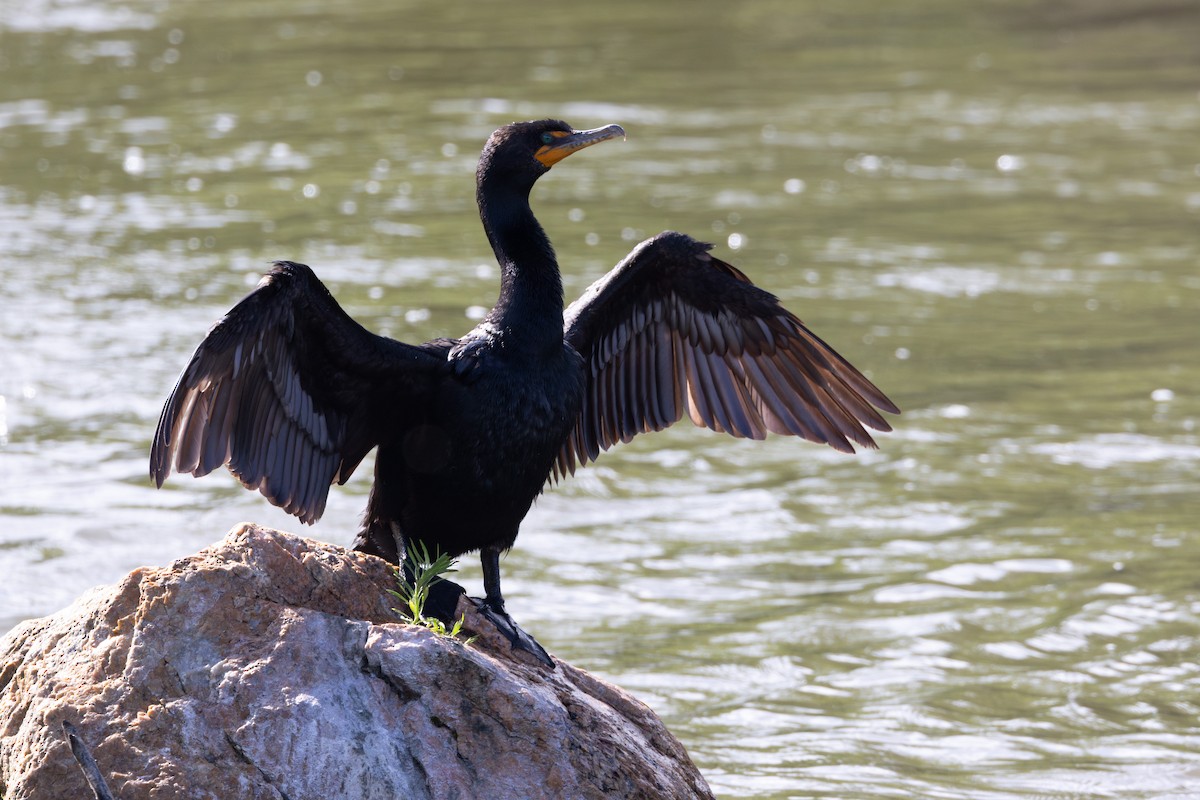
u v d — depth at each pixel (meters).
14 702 7.02
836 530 14.68
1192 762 10.51
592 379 8.89
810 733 10.91
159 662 6.78
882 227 25.02
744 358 8.85
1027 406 17.66
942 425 17.14
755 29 42.69
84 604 7.32
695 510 15.15
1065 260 23.44
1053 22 43.66
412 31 41.03
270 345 7.04
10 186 25.66
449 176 27.06
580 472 16.05
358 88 33.97
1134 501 15.22
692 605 13.11
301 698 6.68
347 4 45.09
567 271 21.50
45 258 21.77
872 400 8.56
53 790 6.54
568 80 35.34
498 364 7.62
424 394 7.59
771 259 23.05
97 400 16.78
